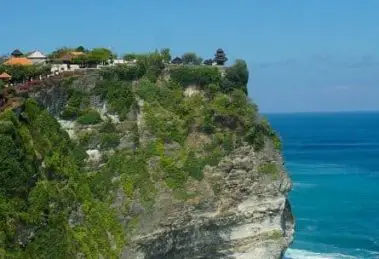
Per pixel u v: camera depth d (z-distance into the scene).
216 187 55.41
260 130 59.34
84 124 53.12
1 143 42.69
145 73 57.97
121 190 51.91
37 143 47.53
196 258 55.28
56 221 45.56
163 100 57.38
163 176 53.62
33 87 50.16
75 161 51.09
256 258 57.38
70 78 53.19
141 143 54.88
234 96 59.41
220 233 55.75
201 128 56.97
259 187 57.38
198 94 58.97
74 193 48.84
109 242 49.34
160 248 52.22
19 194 43.09
